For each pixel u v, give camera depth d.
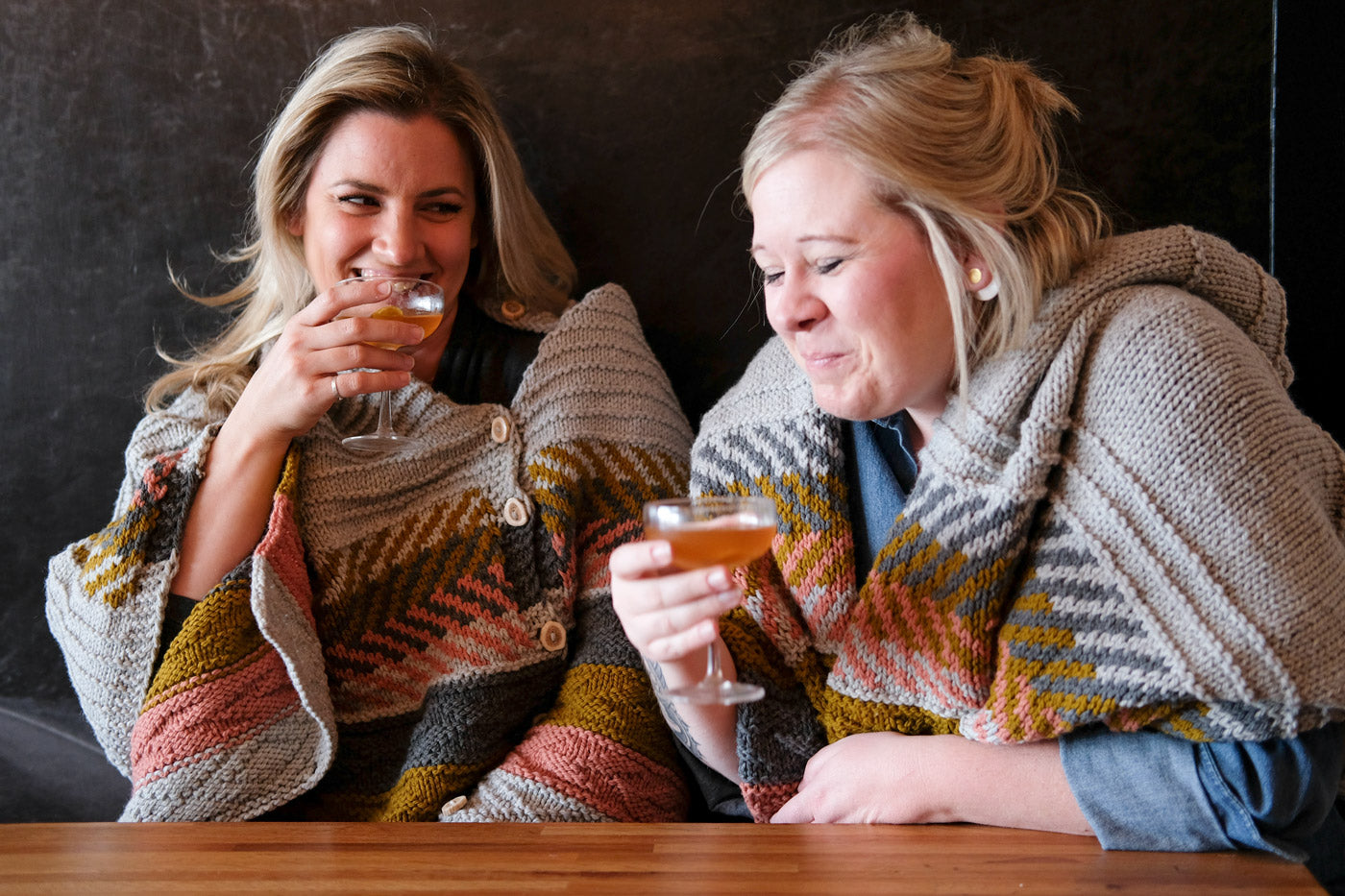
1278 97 1.58
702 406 1.76
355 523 1.48
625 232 1.74
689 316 1.74
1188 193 1.62
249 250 1.66
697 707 1.21
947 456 1.12
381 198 1.50
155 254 1.74
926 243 1.06
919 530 1.13
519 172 1.63
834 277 1.07
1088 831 0.99
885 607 1.14
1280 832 0.97
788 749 1.22
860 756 1.09
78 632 1.39
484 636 1.44
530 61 1.71
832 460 1.24
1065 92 1.61
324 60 1.54
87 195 1.73
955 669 1.10
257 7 1.70
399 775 1.46
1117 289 1.12
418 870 0.89
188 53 1.71
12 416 1.76
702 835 0.97
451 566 1.47
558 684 1.49
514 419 1.54
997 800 1.01
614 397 1.58
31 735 1.74
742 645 1.22
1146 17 1.59
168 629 1.39
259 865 0.91
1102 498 1.03
